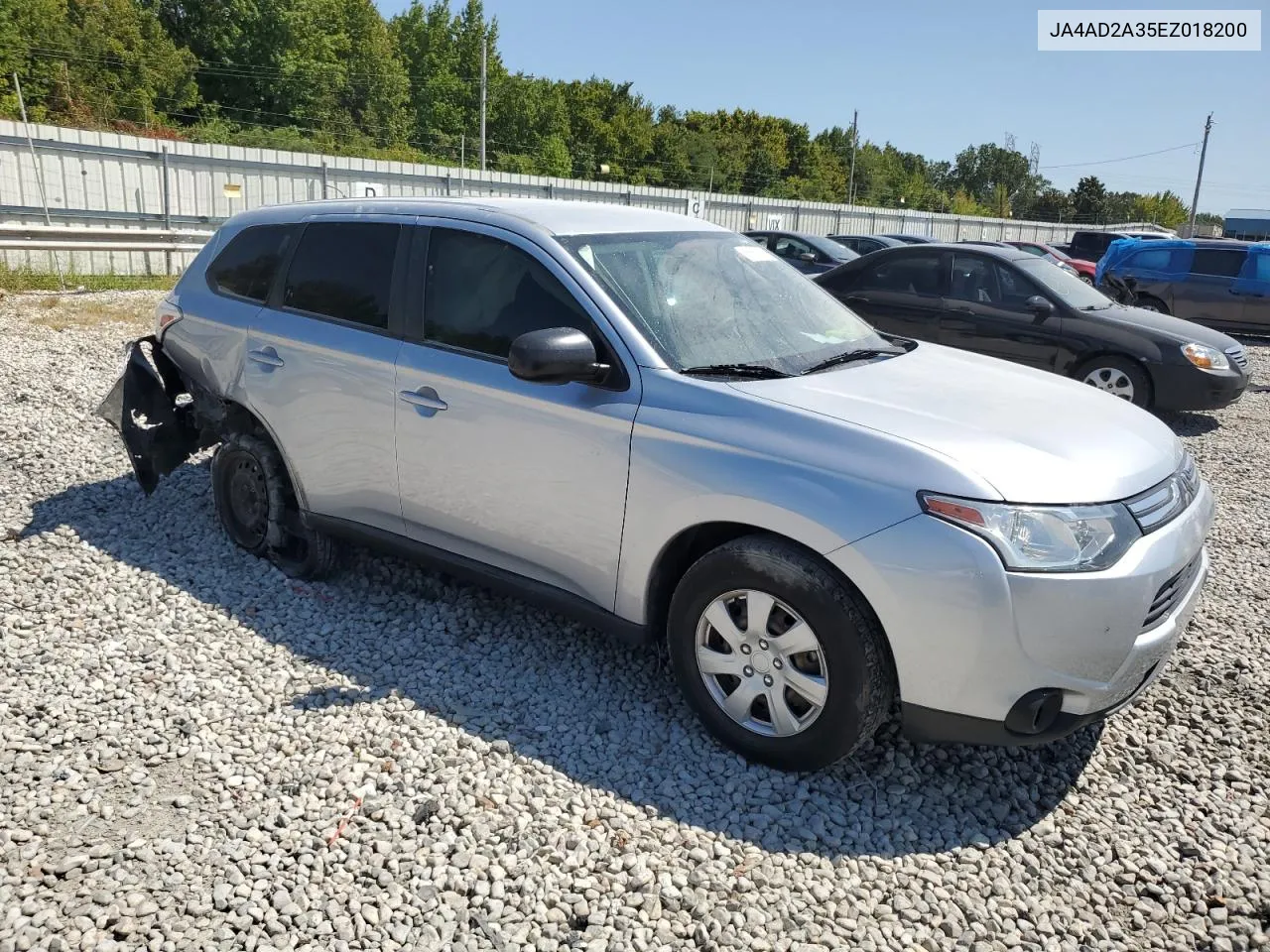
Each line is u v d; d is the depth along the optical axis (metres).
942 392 3.50
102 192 22.23
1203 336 9.01
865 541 2.91
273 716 3.50
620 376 3.46
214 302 4.89
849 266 10.00
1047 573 2.82
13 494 5.63
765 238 17.33
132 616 4.23
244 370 4.63
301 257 4.56
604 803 3.06
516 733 3.45
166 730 3.40
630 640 3.55
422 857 2.79
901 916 2.66
